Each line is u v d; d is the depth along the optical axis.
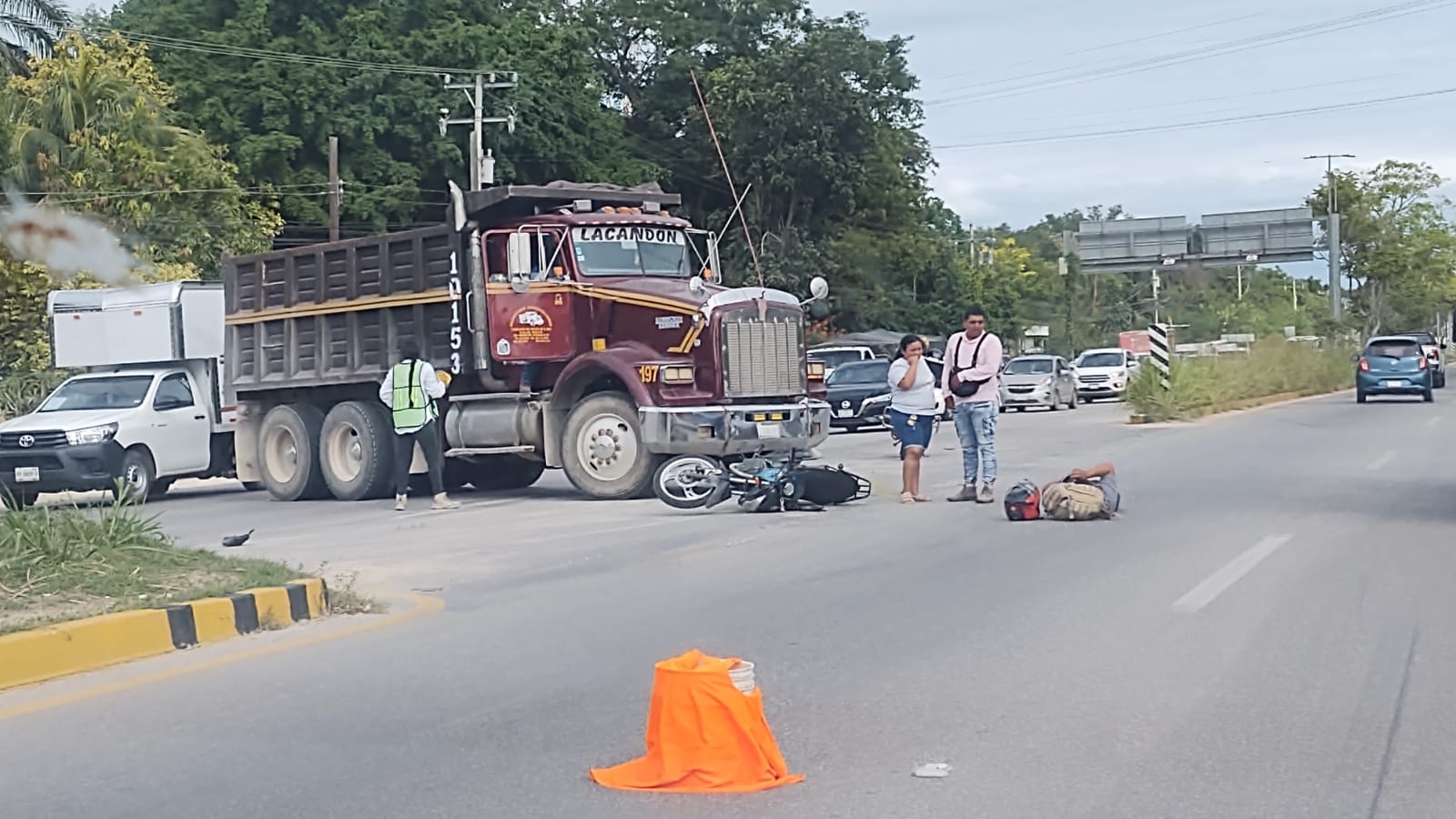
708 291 18.34
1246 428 30.06
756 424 18.08
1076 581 11.27
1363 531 13.91
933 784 6.28
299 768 6.70
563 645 9.31
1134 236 68.38
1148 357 34.53
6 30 34.12
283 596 10.09
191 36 48.19
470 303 18.78
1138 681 8.04
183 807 6.16
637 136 57.59
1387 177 72.88
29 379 30.33
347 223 47.62
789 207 56.06
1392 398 43.69
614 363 18.12
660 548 13.67
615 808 6.05
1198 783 6.24
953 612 10.10
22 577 9.80
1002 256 83.38
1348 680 8.02
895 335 58.06
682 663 6.45
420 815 6.01
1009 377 42.91
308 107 47.41
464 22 51.06
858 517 15.72
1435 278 73.31
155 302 22.84
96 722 7.53
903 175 59.72
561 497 19.64
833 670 8.45
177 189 33.50
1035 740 6.92
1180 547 12.95
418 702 7.91
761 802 6.08
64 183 31.61
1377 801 5.98
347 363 20.36
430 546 14.19
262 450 21.45
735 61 54.78
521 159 51.56
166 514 19.25
